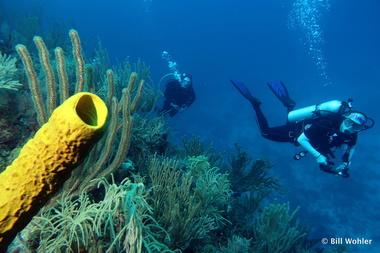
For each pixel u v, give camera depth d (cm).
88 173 253
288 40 5862
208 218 361
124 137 238
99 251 198
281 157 1548
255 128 1848
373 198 1286
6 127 294
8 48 552
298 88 3244
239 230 529
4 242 75
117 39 4588
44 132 68
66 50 877
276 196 1234
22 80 352
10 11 1694
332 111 535
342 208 1217
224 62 4622
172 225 302
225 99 2484
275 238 502
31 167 70
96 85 529
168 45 5312
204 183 411
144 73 646
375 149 1700
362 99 2697
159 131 518
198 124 1830
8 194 71
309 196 1276
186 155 623
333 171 512
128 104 225
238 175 703
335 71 3903
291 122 630
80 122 65
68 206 213
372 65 3638
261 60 4947
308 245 673
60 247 195
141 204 227
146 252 216
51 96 207
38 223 206
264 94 2894
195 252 361
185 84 1005
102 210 192
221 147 1591
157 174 367
